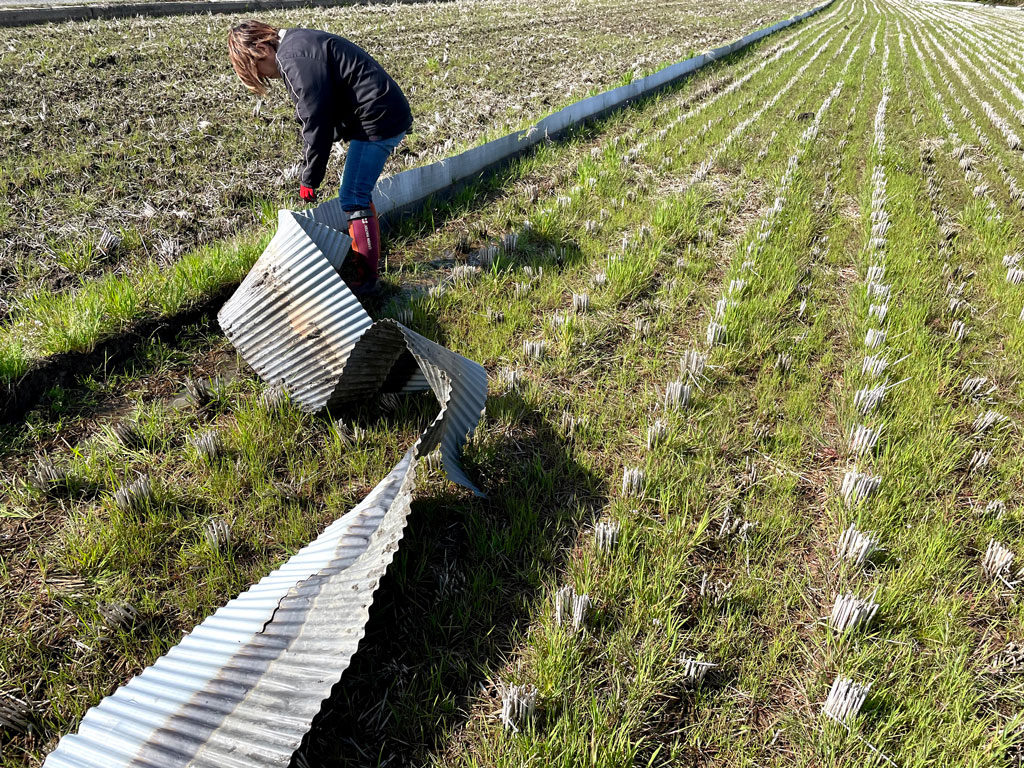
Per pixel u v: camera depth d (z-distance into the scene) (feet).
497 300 16.21
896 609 8.76
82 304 13.64
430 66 41.60
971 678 7.96
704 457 11.34
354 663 7.89
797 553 9.78
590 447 11.69
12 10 46.21
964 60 69.51
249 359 12.46
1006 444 12.17
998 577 9.36
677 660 7.97
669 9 94.17
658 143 29.99
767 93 44.55
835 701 7.34
